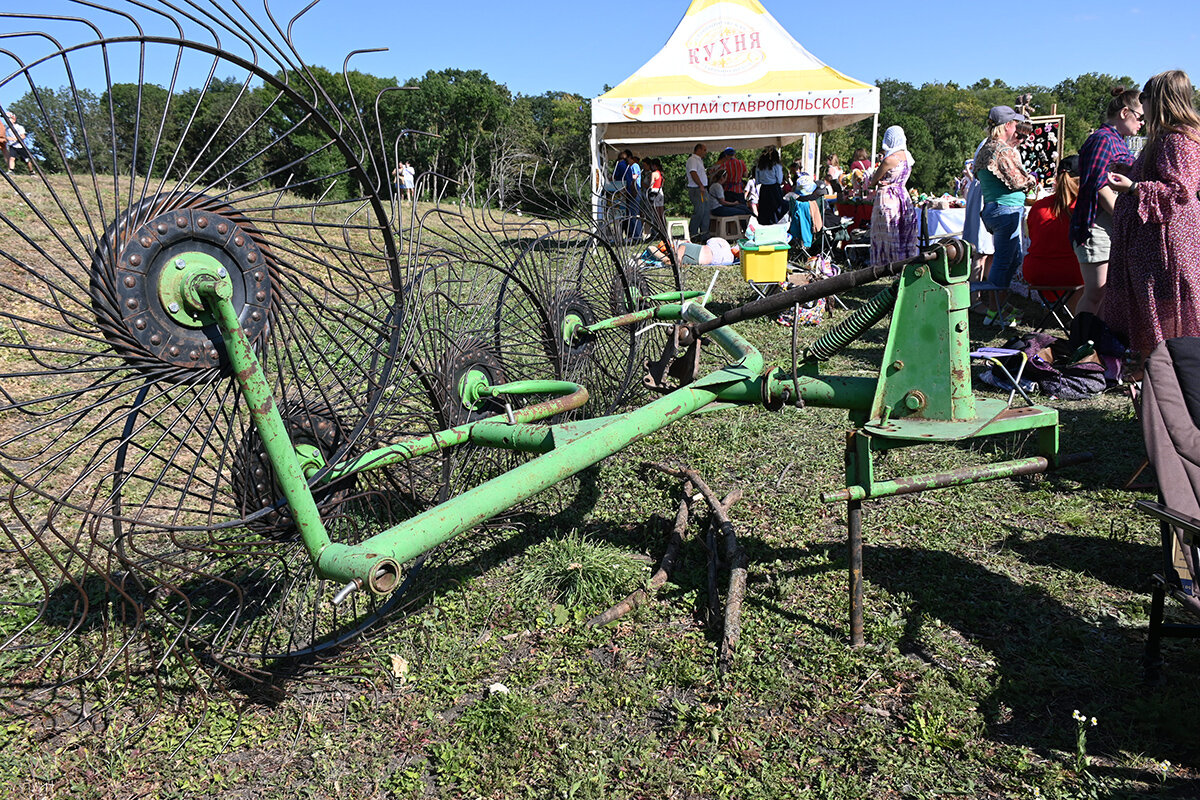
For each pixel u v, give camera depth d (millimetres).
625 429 3213
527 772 2539
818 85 13070
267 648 3088
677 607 3445
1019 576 3576
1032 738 2592
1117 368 5934
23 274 7566
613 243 5477
